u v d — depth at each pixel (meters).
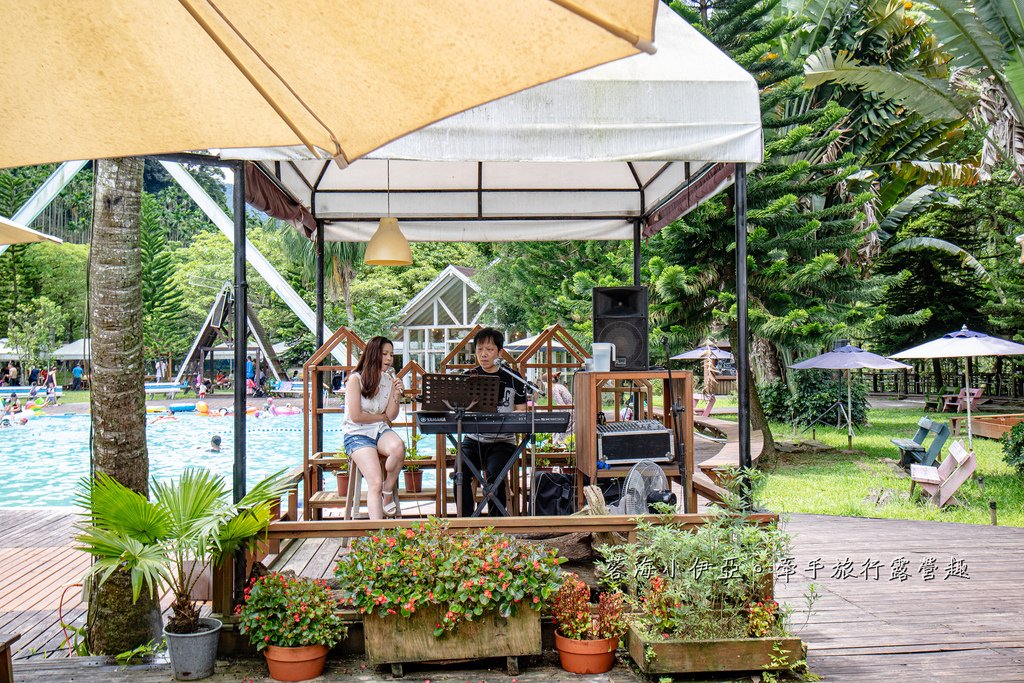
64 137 1.53
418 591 3.49
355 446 4.64
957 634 4.21
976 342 12.41
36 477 13.39
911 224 21.95
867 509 8.50
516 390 5.15
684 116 3.68
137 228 4.01
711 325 11.82
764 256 11.29
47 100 1.47
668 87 3.68
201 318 43.41
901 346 24.00
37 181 39.66
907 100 12.36
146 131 1.54
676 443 4.60
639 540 3.92
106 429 3.95
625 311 4.84
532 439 4.57
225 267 39.94
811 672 3.63
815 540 6.79
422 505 6.82
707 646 3.50
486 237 7.30
